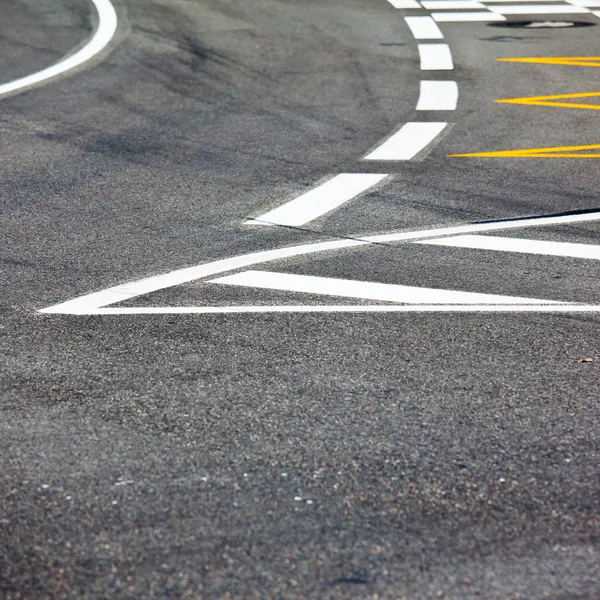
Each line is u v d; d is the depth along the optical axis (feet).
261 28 84.99
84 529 20.02
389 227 40.81
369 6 96.53
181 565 18.83
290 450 23.08
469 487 21.52
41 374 27.43
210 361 28.12
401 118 58.90
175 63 72.43
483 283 34.40
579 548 19.27
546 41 81.82
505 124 57.47
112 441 23.59
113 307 32.37
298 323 30.89
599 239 38.99
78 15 89.30
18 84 66.80
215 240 39.29
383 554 19.12
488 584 18.16
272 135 55.21
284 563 18.84
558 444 23.38
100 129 56.29
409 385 26.48
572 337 29.73
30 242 39.11
